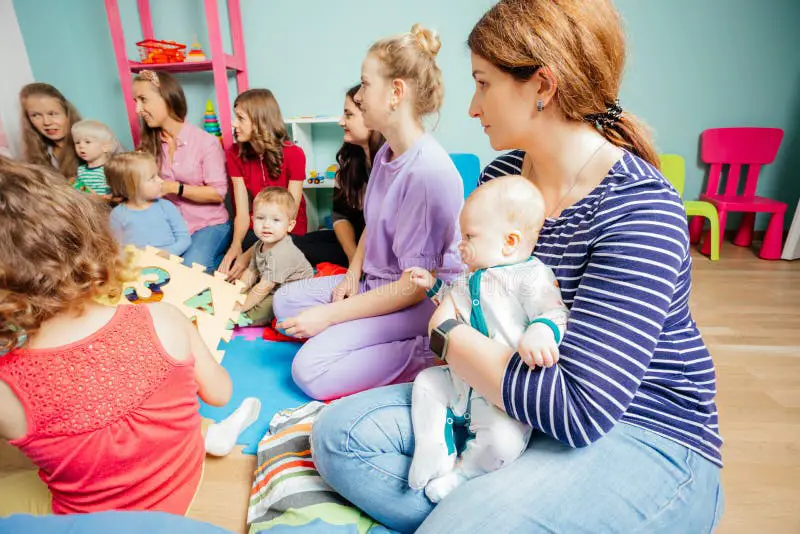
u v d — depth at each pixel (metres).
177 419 0.71
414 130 1.22
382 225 1.29
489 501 0.60
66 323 0.62
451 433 0.75
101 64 2.58
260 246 1.86
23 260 0.57
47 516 0.40
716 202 2.73
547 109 0.69
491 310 0.74
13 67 2.35
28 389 0.58
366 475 0.78
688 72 2.77
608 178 0.67
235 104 2.02
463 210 0.80
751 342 1.66
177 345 0.71
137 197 1.84
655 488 0.60
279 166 2.12
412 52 1.12
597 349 0.58
